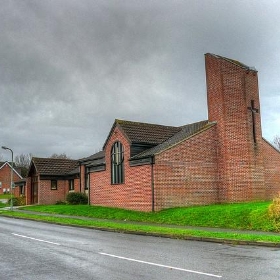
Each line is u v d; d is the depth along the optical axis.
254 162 28.36
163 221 22.08
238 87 28.73
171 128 33.69
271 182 31.45
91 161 39.72
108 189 31.30
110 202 30.91
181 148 27.23
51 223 23.45
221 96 28.94
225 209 21.59
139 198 27.19
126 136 29.31
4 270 9.25
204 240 14.94
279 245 13.14
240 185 27.86
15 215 28.97
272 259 10.62
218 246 13.38
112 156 31.14
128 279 8.19
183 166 27.16
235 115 28.53
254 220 18.47
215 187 28.41
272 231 16.84
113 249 12.54
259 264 9.84
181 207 26.02
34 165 45.31
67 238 15.62
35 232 17.95
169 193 26.28
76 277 8.42
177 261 10.27
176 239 15.59
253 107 29.19
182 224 20.66
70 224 21.89
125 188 29.00
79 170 43.34
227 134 28.42
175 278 8.25
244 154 28.11
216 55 30.42
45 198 44.09
